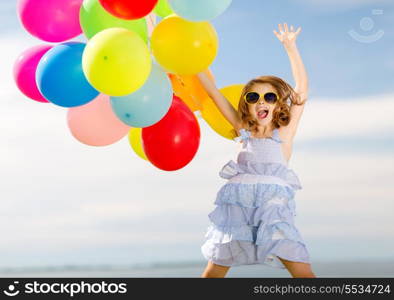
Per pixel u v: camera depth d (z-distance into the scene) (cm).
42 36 255
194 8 229
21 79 262
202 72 272
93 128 264
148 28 269
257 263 261
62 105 247
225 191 267
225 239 261
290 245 253
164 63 246
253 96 276
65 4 250
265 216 255
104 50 226
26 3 251
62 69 240
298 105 281
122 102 243
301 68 286
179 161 261
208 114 287
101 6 244
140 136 277
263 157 269
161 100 246
